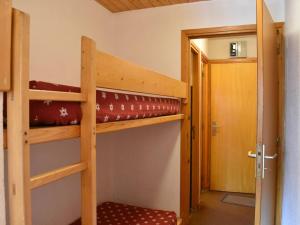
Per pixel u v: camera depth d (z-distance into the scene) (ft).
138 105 5.58
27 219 2.90
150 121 6.28
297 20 6.23
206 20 9.06
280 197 8.14
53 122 3.47
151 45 9.70
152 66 9.70
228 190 14.17
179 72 9.39
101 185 9.52
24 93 2.87
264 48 5.78
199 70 11.99
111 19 10.05
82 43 3.84
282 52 8.14
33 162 6.40
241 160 13.98
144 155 9.84
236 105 14.02
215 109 14.28
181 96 8.68
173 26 9.43
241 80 13.96
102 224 7.52
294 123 6.45
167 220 7.84
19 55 2.81
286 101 7.75
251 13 8.63
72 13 7.80
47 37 6.81
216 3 8.95
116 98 4.82
